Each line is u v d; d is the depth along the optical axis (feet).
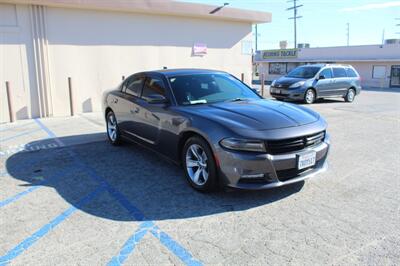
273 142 12.42
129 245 10.24
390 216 11.94
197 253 9.80
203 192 13.96
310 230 11.02
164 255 9.71
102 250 9.96
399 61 101.76
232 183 12.64
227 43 46.88
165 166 17.70
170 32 41.27
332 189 14.40
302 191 14.17
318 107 41.81
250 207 12.74
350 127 28.22
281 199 13.41
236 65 48.55
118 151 20.71
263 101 16.57
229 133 12.56
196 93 16.53
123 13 37.40
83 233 10.95
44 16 32.53
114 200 13.51
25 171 17.04
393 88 96.58
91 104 36.99
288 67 133.08
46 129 27.58
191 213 12.31
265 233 10.87
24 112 32.81
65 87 34.94
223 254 9.74
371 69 109.60
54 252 9.87
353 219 11.73
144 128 17.89
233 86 18.17
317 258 9.48
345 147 21.47
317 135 13.71
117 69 38.06
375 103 47.55
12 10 30.99
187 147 14.42
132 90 19.76
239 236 10.71
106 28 36.58
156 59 40.73
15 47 31.53
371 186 14.75
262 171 12.34
